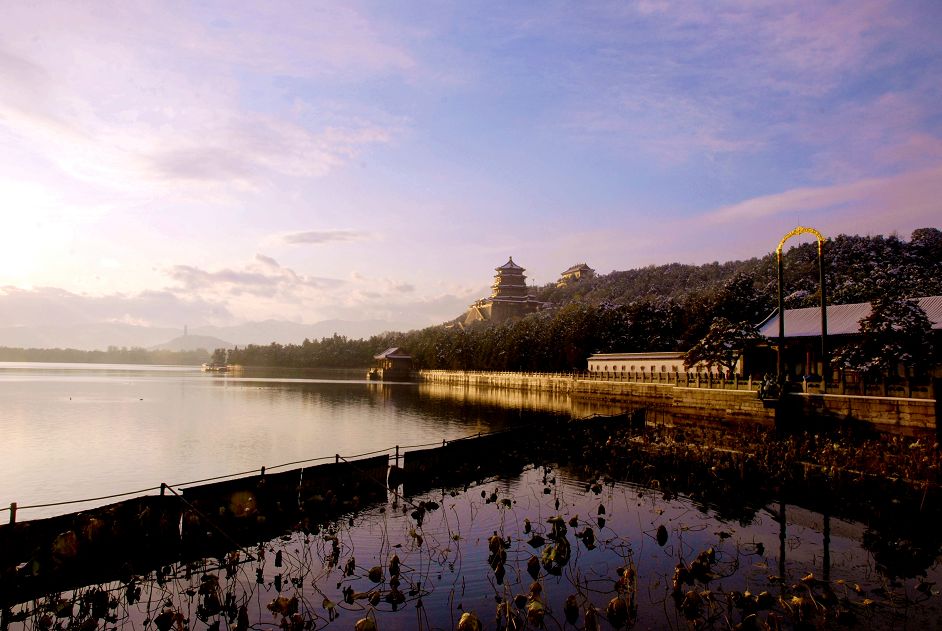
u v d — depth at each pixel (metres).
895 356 41.06
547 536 18.92
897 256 103.81
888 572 16.09
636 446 34.09
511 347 122.38
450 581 15.39
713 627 12.73
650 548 17.89
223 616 13.69
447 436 46.06
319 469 23.12
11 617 14.14
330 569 16.38
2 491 27.62
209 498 19.69
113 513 17.72
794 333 52.69
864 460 28.19
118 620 13.74
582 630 12.66
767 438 35.62
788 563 16.70
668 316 99.88
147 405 71.38
